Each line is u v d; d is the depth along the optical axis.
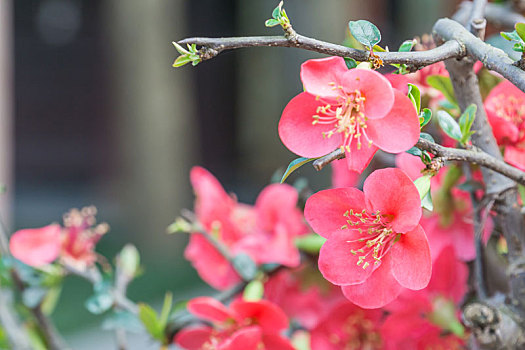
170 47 4.59
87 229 0.85
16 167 7.09
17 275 0.83
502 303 0.74
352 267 0.70
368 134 0.69
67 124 7.14
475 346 0.74
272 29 4.65
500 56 0.69
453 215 0.77
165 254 4.55
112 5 4.61
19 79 7.01
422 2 3.43
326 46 0.68
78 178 7.17
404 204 0.69
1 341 0.83
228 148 6.94
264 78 5.33
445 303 0.78
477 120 0.72
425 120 0.69
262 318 0.78
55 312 3.26
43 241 0.84
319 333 0.80
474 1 0.74
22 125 7.09
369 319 0.80
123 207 4.93
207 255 0.85
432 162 0.69
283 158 5.43
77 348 2.75
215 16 6.39
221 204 0.85
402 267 0.69
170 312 0.81
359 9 3.88
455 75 0.72
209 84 6.89
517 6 0.82
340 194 0.70
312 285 0.84
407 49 0.70
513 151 0.74
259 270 0.83
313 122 0.69
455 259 0.78
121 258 0.85
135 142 4.61
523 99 0.74
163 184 4.61
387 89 0.68
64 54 7.02
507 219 0.73
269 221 0.84
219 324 0.78
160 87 4.56
